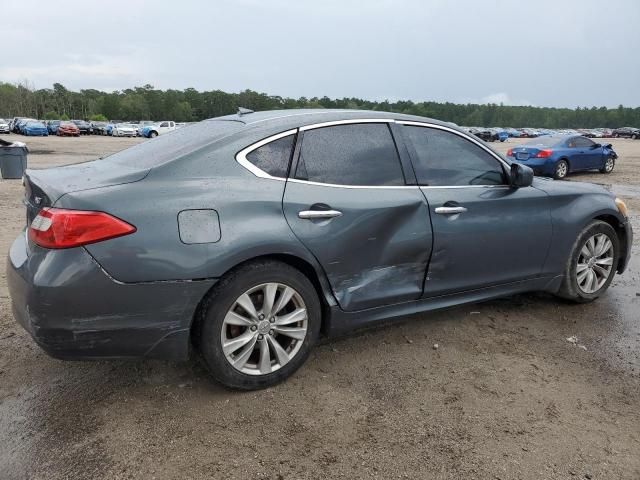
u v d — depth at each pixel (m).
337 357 3.60
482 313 4.44
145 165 2.99
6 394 3.11
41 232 2.69
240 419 2.88
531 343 3.88
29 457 2.56
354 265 3.36
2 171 13.06
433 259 3.66
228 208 2.92
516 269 4.12
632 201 11.41
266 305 3.09
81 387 3.19
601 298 4.89
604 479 2.48
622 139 68.81
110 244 2.66
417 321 4.23
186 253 2.79
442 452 2.64
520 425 2.87
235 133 3.13
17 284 2.80
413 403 3.07
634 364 3.59
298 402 3.06
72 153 24.38
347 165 3.39
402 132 3.68
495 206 3.92
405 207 3.49
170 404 3.02
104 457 2.57
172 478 2.44
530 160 16.33
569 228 4.35
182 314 2.85
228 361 3.02
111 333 2.74
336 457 2.60
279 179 3.14
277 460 2.57
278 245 3.02
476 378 3.36
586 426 2.88
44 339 2.67
